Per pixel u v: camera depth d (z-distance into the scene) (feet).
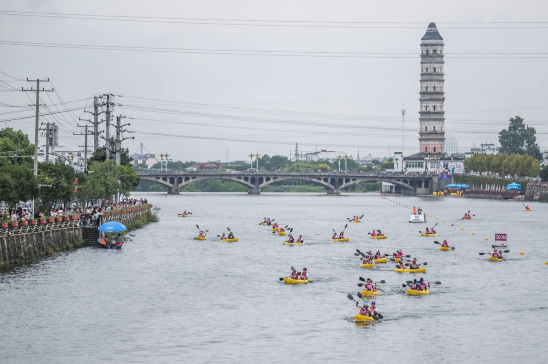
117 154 647.97
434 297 270.26
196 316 237.86
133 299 262.67
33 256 335.88
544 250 422.82
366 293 273.13
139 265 341.21
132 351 199.93
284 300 262.88
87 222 425.69
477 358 196.95
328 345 206.39
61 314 237.86
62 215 383.65
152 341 209.15
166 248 417.69
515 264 358.43
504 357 198.08
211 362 191.21
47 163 417.90
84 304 252.42
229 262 360.07
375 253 396.78
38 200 401.90
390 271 331.16
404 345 207.10
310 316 238.48
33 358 193.57
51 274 304.30
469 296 272.51
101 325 225.56
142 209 624.59
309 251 411.34
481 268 343.26
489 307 253.85
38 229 344.49
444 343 209.36
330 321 232.32
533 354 200.64
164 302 258.37
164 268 335.26
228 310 246.27
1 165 370.53
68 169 424.87
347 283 298.35
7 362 190.39
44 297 261.24
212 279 306.96
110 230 388.78
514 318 238.48
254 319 234.17
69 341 208.54
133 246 423.23
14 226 319.68
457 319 236.43
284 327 224.94
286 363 190.90
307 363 191.21
